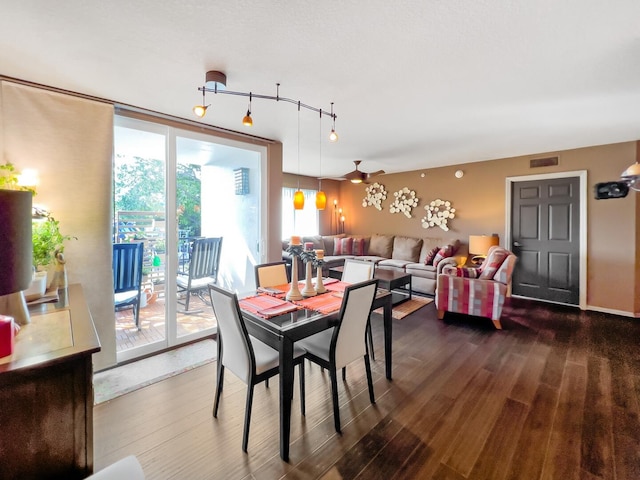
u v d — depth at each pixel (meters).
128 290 2.83
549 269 4.64
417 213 6.25
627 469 1.53
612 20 1.56
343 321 1.83
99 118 2.48
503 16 1.54
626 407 2.03
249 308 1.97
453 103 2.68
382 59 1.95
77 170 2.39
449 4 1.45
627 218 3.98
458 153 4.70
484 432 1.80
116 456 1.63
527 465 1.56
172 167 3.00
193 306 3.28
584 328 3.54
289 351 1.65
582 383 2.34
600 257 4.18
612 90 2.43
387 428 1.84
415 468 1.54
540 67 2.06
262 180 3.80
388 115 2.99
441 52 1.87
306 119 3.09
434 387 2.29
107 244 2.52
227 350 1.83
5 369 0.85
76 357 0.95
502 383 2.34
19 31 1.63
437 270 4.78
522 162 4.83
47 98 2.27
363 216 7.30
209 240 3.38
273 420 1.93
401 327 3.58
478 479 1.47
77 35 1.67
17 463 0.88
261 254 3.81
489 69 2.08
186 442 1.73
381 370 2.55
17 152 2.16
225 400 2.14
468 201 5.47
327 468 1.55
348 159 5.21
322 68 2.06
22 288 0.86
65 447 0.95
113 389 2.26
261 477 1.50
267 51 1.85
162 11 1.48
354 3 1.43
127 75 2.14
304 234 7.01
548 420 1.91
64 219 2.34
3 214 0.81
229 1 1.41
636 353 2.87
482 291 3.59
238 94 2.43
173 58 1.92
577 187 4.36
